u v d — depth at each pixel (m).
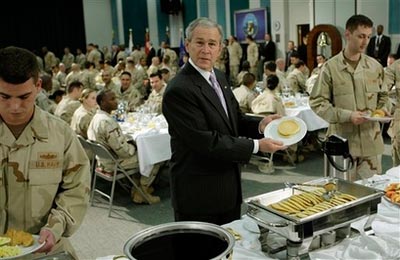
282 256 1.34
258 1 11.80
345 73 2.45
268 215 1.33
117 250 3.00
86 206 1.39
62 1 15.38
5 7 14.70
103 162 3.76
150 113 4.84
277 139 1.73
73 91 4.84
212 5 13.25
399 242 1.33
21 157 1.29
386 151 4.97
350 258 1.29
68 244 1.40
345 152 1.76
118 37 15.98
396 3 8.85
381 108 2.53
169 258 1.06
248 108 4.95
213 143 1.68
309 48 9.68
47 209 1.34
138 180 3.93
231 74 11.59
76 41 15.80
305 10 10.76
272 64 5.89
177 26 14.76
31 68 1.16
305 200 1.38
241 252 1.37
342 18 9.47
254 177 4.49
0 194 1.30
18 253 1.16
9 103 1.17
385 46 8.73
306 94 6.13
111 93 3.71
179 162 1.84
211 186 1.82
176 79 1.79
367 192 1.44
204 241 1.09
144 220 3.54
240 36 12.44
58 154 1.33
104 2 16.00
